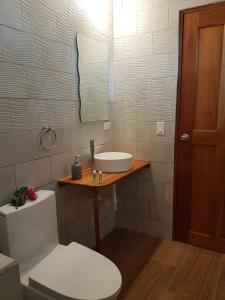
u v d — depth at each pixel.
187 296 1.59
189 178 2.08
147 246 2.17
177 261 1.95
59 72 1.64
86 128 1.96
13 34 1.32
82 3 1.79
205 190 2.03
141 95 2.16
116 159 1.86
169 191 2.18
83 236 2.04
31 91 1.45
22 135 1.42
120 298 1.58
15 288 0.92
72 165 1.74
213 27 1.79
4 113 1.31
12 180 1.39
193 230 2.15
